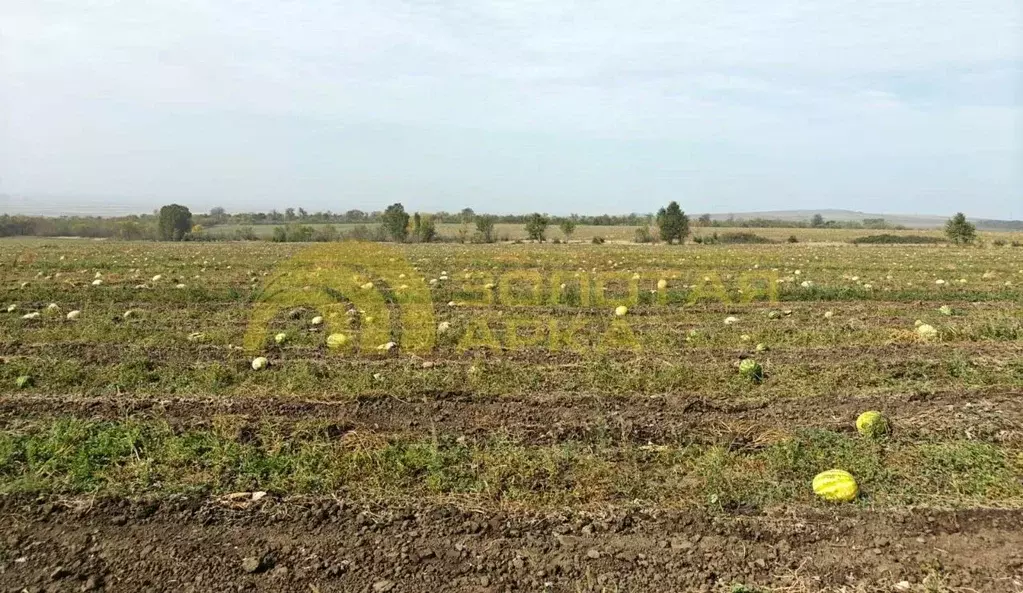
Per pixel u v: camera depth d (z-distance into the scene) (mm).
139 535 5402
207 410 8156
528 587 4801
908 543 5277
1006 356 10633
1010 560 5020
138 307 15875
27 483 6059
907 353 11039
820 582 4805
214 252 37688
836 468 6516
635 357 10828
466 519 5648
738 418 8016
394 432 7465
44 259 30328
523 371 9773
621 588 4766
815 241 65250
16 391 8820
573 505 5855
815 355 10984
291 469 6516
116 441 6918
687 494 6047
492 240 61406
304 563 5051
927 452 6824
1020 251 42469
